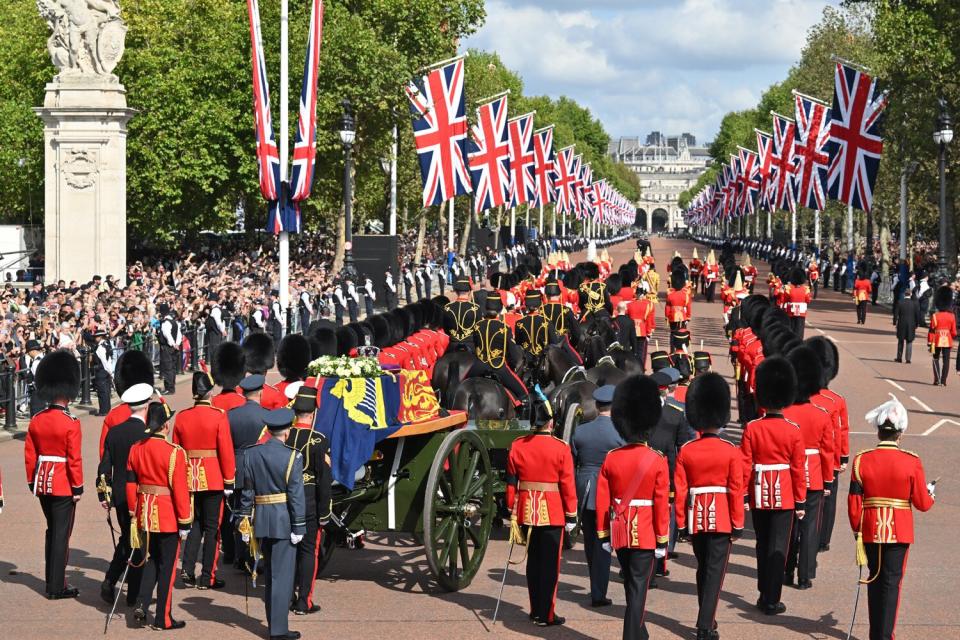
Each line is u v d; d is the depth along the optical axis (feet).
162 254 335.06
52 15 242.37
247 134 310.04
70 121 242.37
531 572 63.67
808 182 304.50
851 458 115.75
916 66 295.07
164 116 300.20
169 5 315.78
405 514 71.67
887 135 321.52
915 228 424.05
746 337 121.80
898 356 196.85
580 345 103.96
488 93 462.60
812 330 248.93
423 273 305.94
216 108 301.63
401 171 371.35
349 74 297.53
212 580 71.97
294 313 229.25
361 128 320.29
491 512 75.00
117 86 244.22
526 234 533.96
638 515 58.54
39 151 310.65
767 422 65.82
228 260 311.06
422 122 222.69
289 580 60.75
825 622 64.69
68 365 69.10
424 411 73.20
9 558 78.43
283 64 202.69
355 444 66.59
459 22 345.51
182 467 62.85
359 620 64.44
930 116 300.20
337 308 244.22
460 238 520.42
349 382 67.92
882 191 375.45
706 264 334.44
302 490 60.29
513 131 300.20
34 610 66.39
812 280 352.49
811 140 303.07
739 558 79.66
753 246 645.51
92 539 83.97
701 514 60.80
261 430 73.51
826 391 77.36
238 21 314.55
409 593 70.44
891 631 58.80
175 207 315.58
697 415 61.36
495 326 86.74
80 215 242.37
